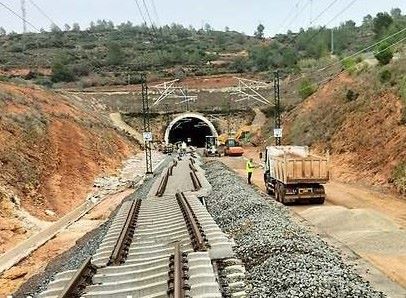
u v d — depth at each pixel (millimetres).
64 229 24500
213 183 31828
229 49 131750
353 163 33531
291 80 77812
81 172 37531
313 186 24656
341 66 60188
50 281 13570
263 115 78062
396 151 29375
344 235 17031
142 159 59812
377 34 65000
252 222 17469
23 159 29906
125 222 18312
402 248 15180
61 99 55500
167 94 67625
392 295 10070
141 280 11602
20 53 112750
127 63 109375
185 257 12750
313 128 46750
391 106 33562
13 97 40094
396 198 25359
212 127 78250
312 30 111188
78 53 116625
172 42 142500
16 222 22719
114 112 80438
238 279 11836
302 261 11719
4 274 17406
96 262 13742
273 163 27234
